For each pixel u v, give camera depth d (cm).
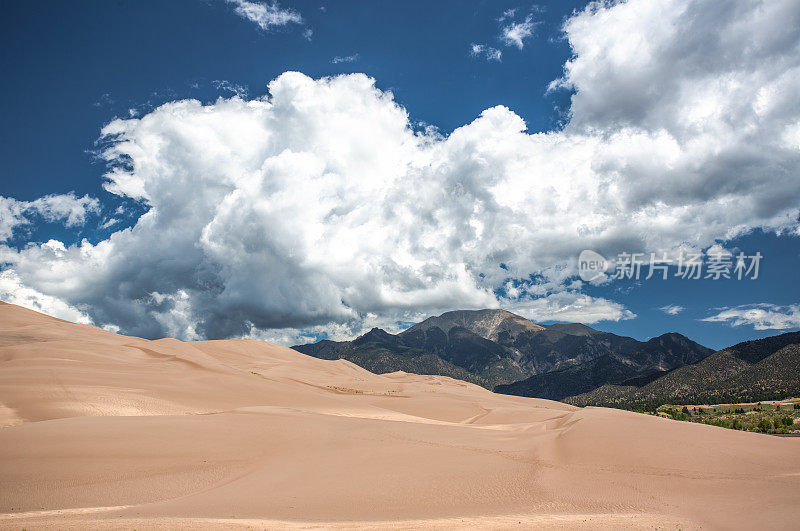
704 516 2805
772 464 3791
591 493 3238
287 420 5016
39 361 6938
